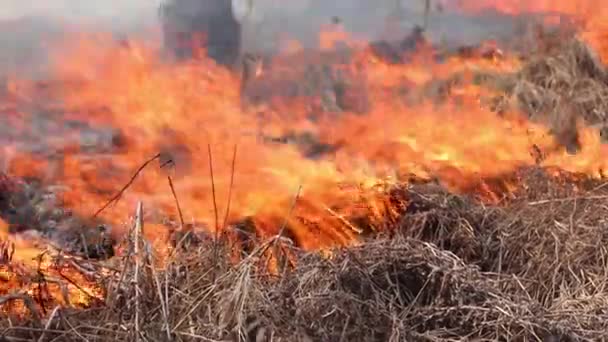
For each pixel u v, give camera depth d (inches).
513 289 349.7
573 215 394.3
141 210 331.0
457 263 342.0
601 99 582.9
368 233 405.7
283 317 311.9
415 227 390.3
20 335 308.3
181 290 327.6
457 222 389.7
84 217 411.5
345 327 308.8
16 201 429.7
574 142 545.0
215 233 357.7
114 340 302.5
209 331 306.0
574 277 358.3
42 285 337.7
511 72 608.4
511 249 380.5
